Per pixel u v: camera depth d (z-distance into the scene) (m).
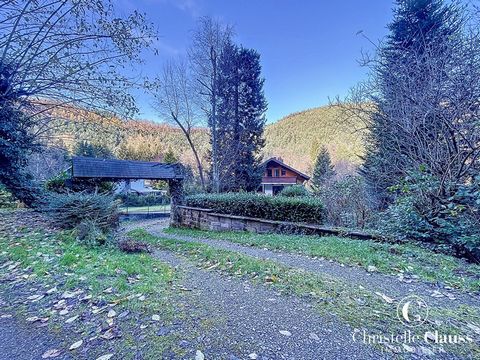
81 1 5.34
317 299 2.48
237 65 17.97
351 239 5.10
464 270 3.40
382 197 7.80
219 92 17.22
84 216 5.44
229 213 8.43
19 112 6.85
